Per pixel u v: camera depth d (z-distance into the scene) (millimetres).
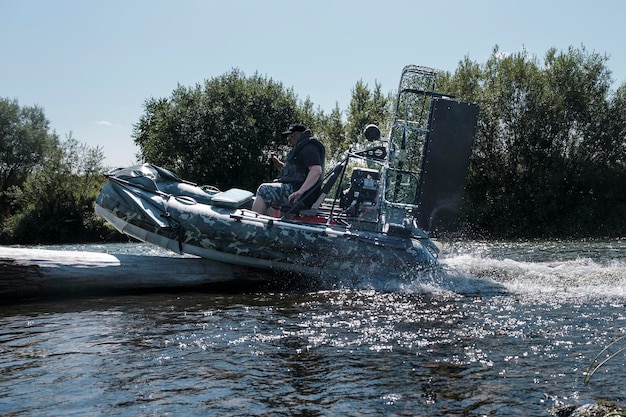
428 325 5070
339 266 6855
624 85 32406
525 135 32031
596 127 31781
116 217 6930
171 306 5836
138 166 7391
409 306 5875
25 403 3234
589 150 31922
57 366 3887
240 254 6809
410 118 7008
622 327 4949
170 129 35500
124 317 5320
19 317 5297
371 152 7910
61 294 6148
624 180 31281
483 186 32594
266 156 35750
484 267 7836
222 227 6766
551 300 6168
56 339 4555
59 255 6254
